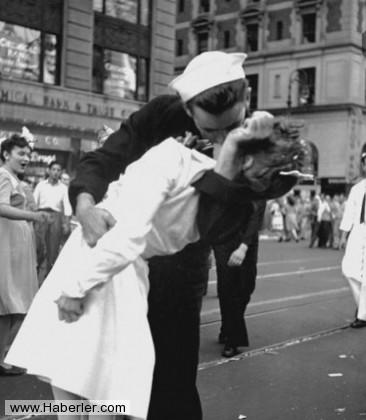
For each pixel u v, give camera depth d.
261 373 5.24
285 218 24.97
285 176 2.19
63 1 21.95
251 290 5.79
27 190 5.44
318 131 41.34
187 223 2.35
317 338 6.62
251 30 45.00
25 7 20.77
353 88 40.34
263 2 43.78
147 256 2.44
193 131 2.78
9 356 2.32
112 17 23.95
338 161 40.47
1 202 4.80
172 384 2.77
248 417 4.18
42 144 21.16
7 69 20.41
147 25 25.47
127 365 2.19
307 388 4.86
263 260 15.62
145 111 2.78
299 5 41.81
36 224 9.27
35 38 21.23
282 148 2.10
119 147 2.73
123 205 2.21
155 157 2.28
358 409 4.38
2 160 5.20
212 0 46.78
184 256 2.70
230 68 2.36
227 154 2.19
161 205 2.28
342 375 5.24
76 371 2.16
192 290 2.75
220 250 5.73
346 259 7.16
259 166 2.15
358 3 40.34
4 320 5.02
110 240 2.13
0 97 19.97
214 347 6.07
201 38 47.62
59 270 2.35
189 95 2.38
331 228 21.16
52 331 2.26
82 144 22.53
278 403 4.48
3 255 4.93
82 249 2.29
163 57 25.97
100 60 23.67
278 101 43.12
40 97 21.14
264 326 7.13
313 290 10.16
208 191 2.23
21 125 20.55
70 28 22.12
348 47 39.97
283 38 43.03
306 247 21.52
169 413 2.78
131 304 2.27
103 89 23.83
